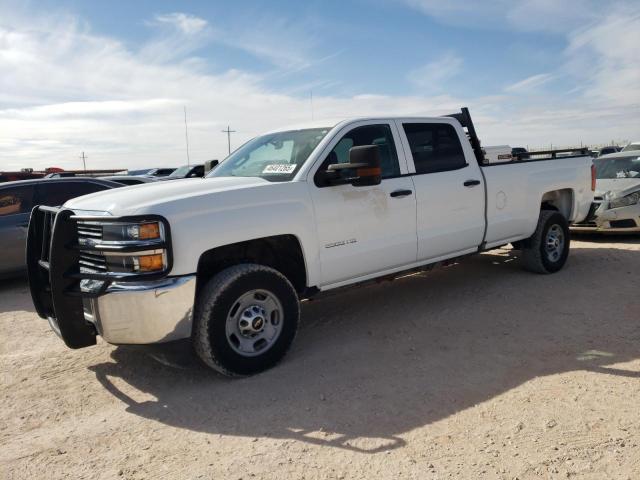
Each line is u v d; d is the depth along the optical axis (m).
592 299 5.78
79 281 3.99
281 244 4.56
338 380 4.05
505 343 4.64
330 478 2.81
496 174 6.15
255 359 4.18
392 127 5.31
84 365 4.69
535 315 5.35
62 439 3.41
